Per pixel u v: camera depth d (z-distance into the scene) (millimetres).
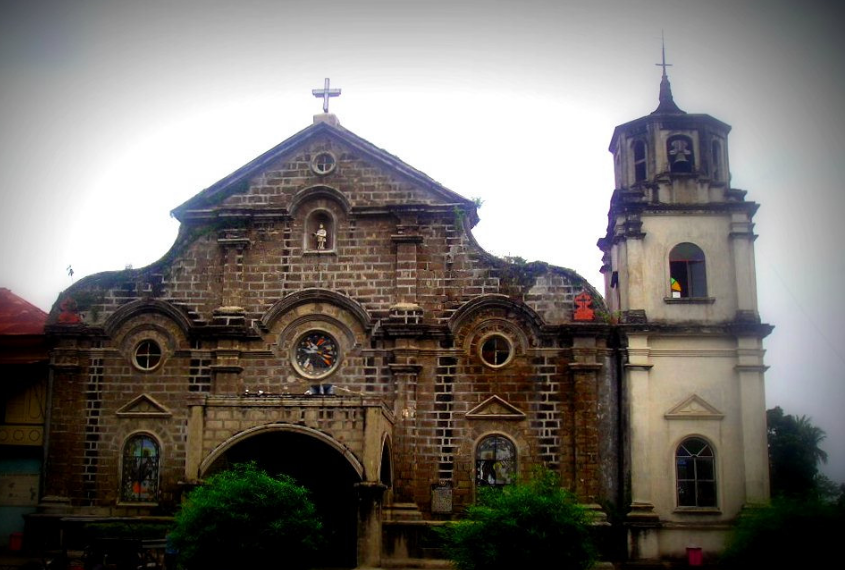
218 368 39344
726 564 31578
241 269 40531
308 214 40938
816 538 28672
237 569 28828
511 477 36719
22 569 32750
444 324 39000
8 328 44156
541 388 38375
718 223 39688
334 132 41469
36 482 40344
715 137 41000
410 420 38156
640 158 41375
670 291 39062
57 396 39844
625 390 38031
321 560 37000
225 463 36375
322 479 37938
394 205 40281
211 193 41469
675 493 37156
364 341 39312
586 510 34000
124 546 31875
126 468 39125
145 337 40219
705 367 38250
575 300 39000
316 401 34531
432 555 36594
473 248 39875
